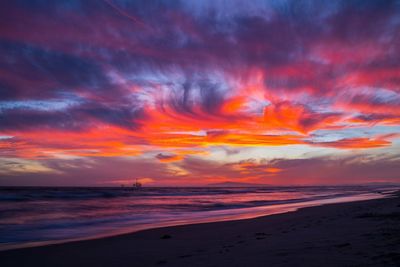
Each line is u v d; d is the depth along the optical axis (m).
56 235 15.21
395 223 12.72
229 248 9.77
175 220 21.88
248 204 40.47
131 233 15.59
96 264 9.09
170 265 7.79
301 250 7.99
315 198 56.62
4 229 17.30
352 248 7.59
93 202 41.91
